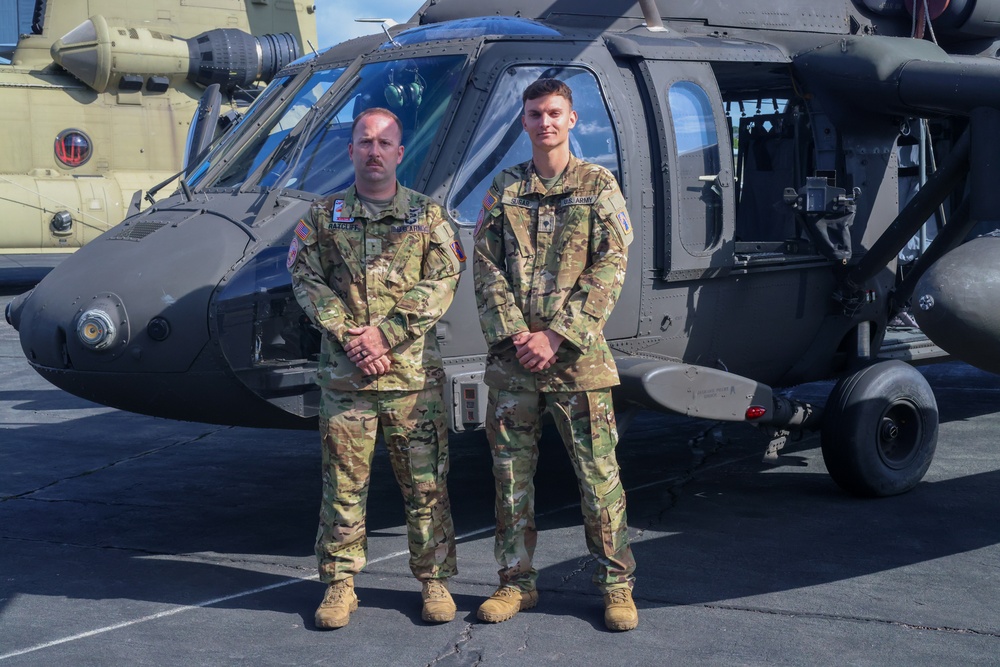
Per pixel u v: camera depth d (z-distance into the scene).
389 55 4.81
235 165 4.96
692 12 5.34
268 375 4.19
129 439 6.78
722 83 6.01
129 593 3.96
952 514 4.84
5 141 14.06
